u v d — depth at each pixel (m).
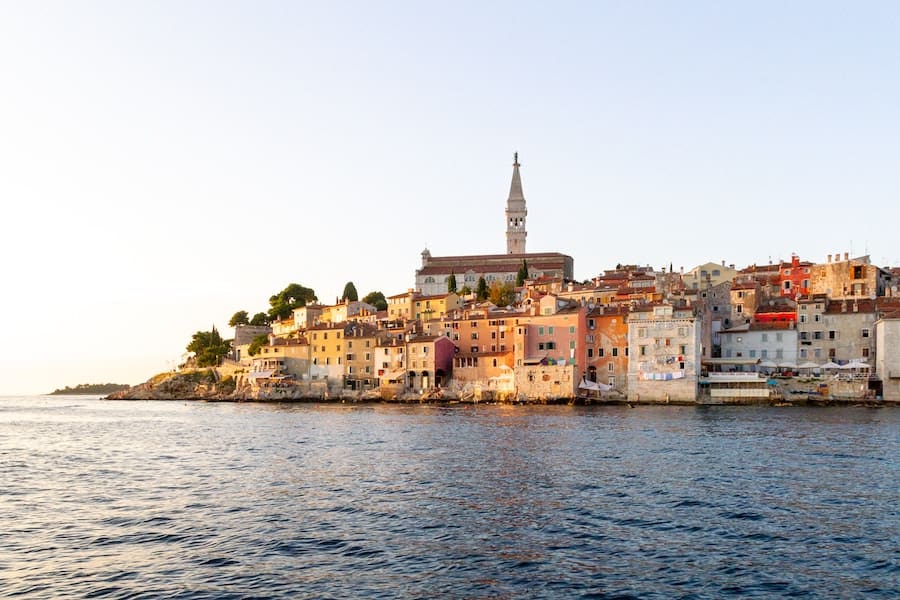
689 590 38.97
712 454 83.19
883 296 189.88
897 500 58.25
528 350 188.75
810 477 68.06
